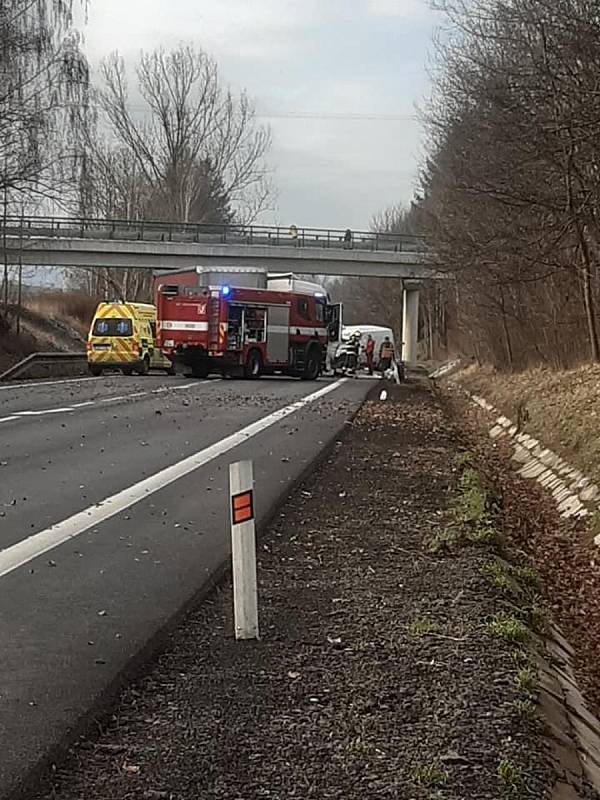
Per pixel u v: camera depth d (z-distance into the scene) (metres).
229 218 75.50
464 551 9.08
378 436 19.05
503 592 7.82
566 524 12.94
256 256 58.62
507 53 21.92
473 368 49.59
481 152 24.94
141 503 10.80
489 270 30.89
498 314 39.09
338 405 25.97
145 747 4.59
